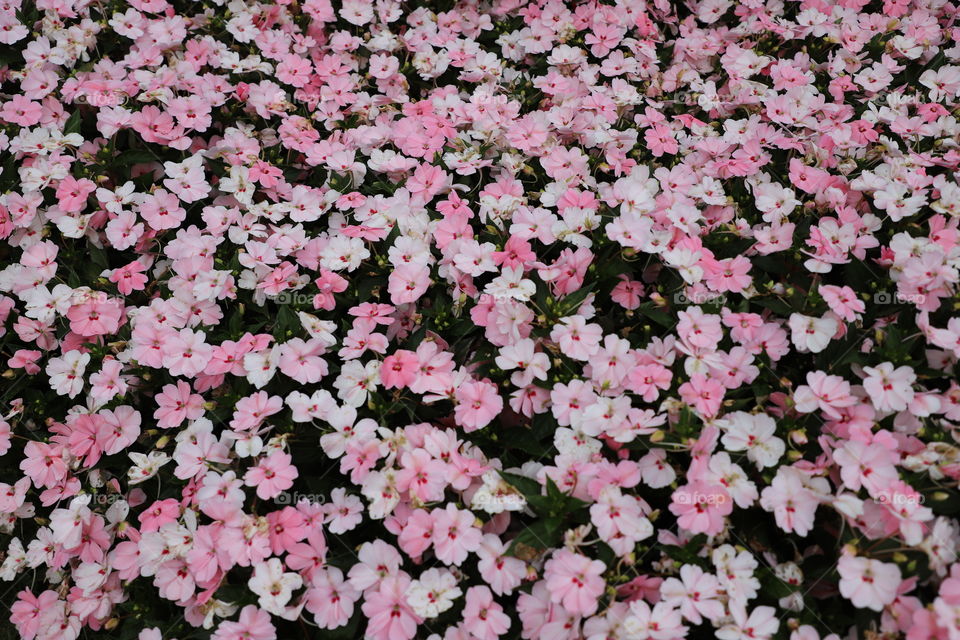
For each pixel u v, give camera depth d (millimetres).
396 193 1153
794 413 929
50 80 1317
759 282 1057
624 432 895
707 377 942
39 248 1146
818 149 1167
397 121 1309
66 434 1050
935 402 896
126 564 974
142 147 1270
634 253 1023
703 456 880
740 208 1152
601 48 1417
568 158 1187
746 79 1334
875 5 1532
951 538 840
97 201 1220
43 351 1131
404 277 1038
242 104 1347
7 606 1071
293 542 905
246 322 1108
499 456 963
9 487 1044
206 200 1220
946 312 980
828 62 1375
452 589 871
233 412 1011
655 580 855
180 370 1023
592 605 829
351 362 982
